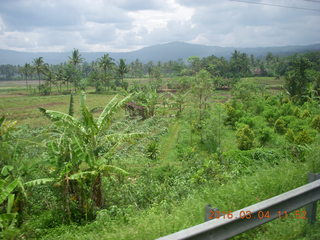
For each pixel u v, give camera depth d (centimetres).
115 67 8850
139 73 14962
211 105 2925
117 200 1092
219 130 2214
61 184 945
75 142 937
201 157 1773
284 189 501
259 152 1390
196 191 721
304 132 1848
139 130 1452
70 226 823
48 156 1002
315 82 4719
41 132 1241
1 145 940
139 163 1510
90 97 7056
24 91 9638
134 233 391
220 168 1287
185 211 460
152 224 409
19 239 721
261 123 2814
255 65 13888
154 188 1090
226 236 298
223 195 486
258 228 395
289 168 596
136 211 802
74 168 998
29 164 1037
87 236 568
